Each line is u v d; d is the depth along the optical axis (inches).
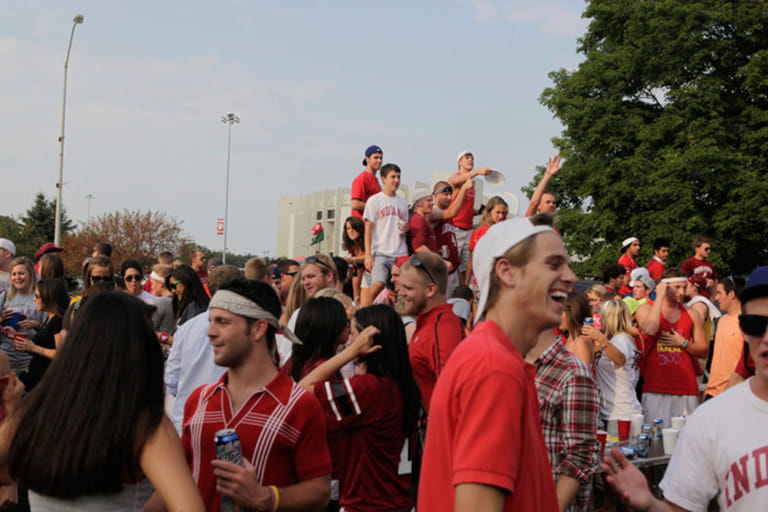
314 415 112.7
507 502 67.7
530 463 70.6
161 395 88.0
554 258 77.8
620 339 251.4
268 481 108.6
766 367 90.5
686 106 1010.7
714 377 259.4
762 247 1009.5
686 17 1029.8
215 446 104.7
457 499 66.4
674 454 99.1
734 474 90.7
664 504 93.7
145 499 88.3
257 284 116.0
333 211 1802.4
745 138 991.0
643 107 1107.3
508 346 74.6
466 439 67.4
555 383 125.3
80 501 82.1
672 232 957.2
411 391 155.6
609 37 1141.7
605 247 1059.3
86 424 81.6
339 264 288.8
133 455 82.2
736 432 91.7
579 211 1103.6
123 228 1951.3
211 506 109.7
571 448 121.6
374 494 146.5
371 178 385.7
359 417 144.9
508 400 67.9
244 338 112.7
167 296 282.5
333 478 174.2
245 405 111.7
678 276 271.3
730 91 1044.5
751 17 1005.8
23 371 279.3
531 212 313.1
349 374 174.7
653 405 270.8
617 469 93.4
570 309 206.5
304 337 161.0
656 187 962.1
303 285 222.1
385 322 155.9
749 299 93.8
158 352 89.7
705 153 940.0
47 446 81.1
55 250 359.6
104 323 86.8
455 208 354.0
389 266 340.5
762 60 982.4
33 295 298.5
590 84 1087.6
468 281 368.8
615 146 1038.4
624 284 430.0
